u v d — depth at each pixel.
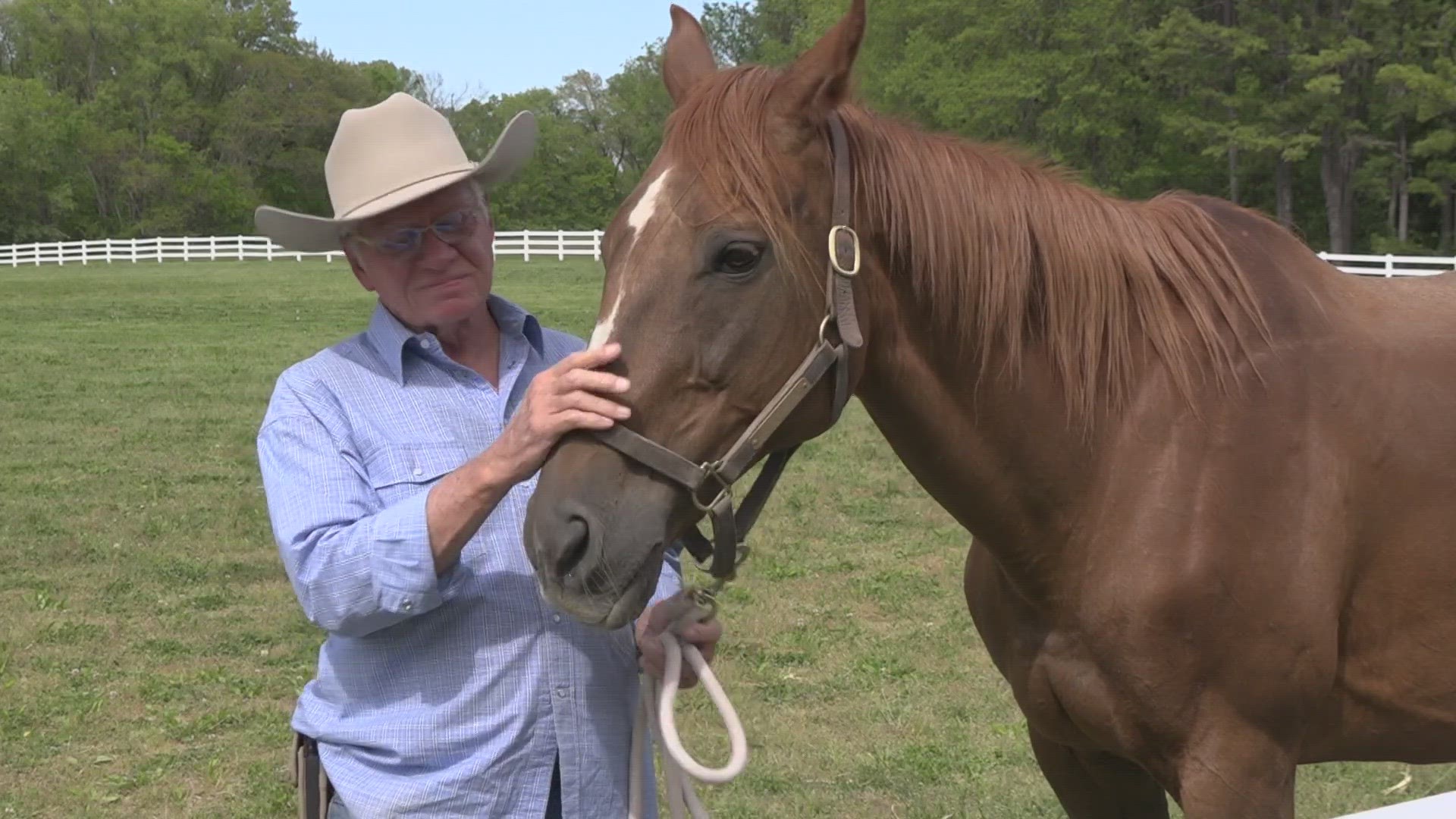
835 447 9.57
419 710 2.07
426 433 2.13
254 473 8.66
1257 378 2.20
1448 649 2.29
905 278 2.15
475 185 2.17
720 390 1.91
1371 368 2.27
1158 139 32.00
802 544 6.75
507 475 1.87
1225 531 2.13
